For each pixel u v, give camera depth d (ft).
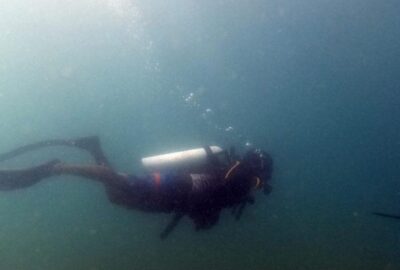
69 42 197.57
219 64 230.27
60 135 83.46
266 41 198.29
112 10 155.12
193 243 50.31
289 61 234.17
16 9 152.46
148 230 57.72
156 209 14.28
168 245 48.98
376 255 44.98
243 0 147.84
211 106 248.73
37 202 88.02
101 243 51.11
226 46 205.98
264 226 65.77
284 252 45.14
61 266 38.50
